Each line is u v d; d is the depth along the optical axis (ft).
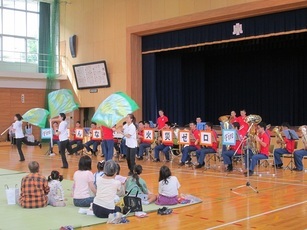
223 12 49.24
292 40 58.54
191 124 42.34
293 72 66.80
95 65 65.21
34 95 74.23
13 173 37.65
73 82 70.64
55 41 73.15
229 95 73.97
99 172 24.97
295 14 45.32
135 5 59.36
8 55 73.92
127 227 19.90
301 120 66.28
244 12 47.65
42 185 23.95
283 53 67.51
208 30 52.95
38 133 73.72
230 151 37.73
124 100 39.99
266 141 35.78
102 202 21.34
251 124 32.40
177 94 66.44
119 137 48.19
